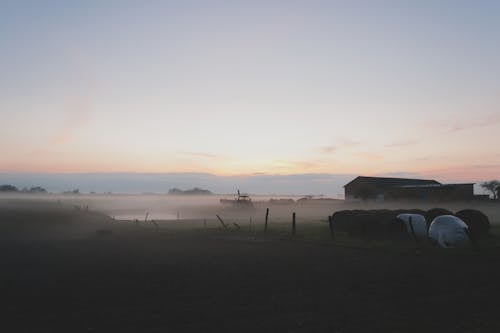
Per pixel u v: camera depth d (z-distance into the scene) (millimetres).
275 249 27031
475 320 11688
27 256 25078
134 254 25484
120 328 11234
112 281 17297
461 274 18125
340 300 14000
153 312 12734
